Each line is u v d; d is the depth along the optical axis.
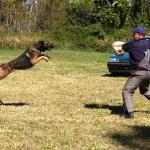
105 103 12.11
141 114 10.56
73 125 9.40
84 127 9.23
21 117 10.09
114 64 18.14
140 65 9.75
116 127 9.24
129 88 9.95
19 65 10.83
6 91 14.00
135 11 37.53
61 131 8.88
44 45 10.89
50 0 39.56
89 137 8.46
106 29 35.75
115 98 12.96
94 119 9.97
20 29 38.50
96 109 11.16
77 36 34.75
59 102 12.16
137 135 8.63
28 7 39.47
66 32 35.12
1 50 31.23
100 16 38.00
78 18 38.88
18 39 33.50
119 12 37.66
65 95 13.38
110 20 37.75
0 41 33.09
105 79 17.38
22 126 9.26
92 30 34.81
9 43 33.19
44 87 15.00
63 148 7.78
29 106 11.47
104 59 26.05
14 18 38.38
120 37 34.47
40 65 22.14
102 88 14.98
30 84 15.67
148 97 10.16
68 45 34.28
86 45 33.84
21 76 17.80
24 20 38.59
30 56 10.80
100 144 8.02
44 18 39.19
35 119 9.91
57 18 39.28
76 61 24.62
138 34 9.85
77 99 12.70
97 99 12.73
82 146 7.91
